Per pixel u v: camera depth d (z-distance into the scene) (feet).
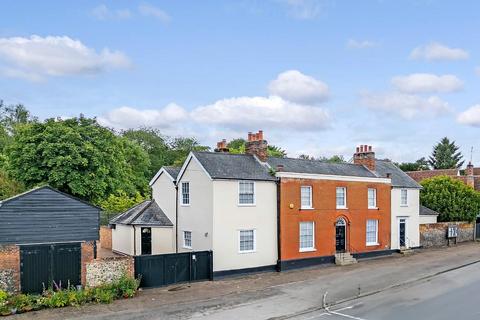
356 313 71.15
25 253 72.43
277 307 73.87
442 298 80.12
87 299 73.97
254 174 102.63
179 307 73.10
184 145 304.71
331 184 115.34
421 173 232.53
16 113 305.73
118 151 167.73
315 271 104.53
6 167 144.56
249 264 99.81
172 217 110.32
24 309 68.49
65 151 137.39
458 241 157.17
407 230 136.98
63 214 76.48
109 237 125.80
